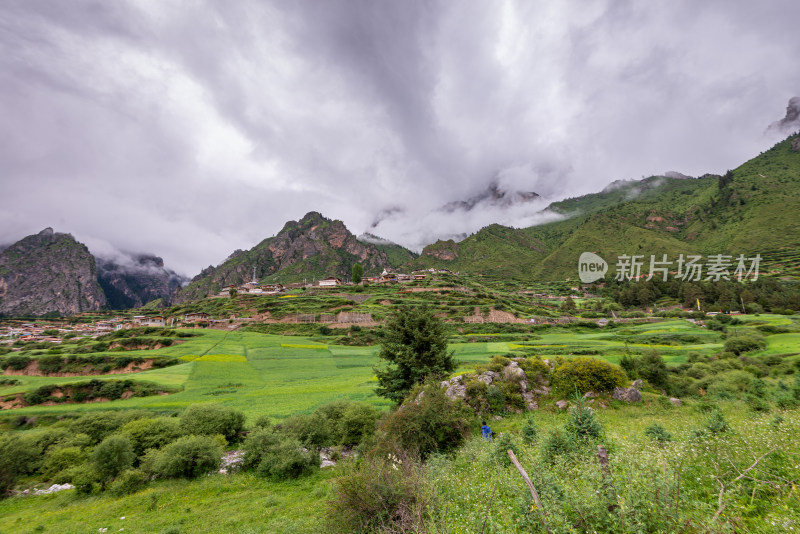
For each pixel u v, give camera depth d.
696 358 52.03
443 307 118.50
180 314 142.00
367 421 25.75
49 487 24.28
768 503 6.10
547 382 24.73
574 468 8.72
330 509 10.41
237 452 27.38
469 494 9.35
